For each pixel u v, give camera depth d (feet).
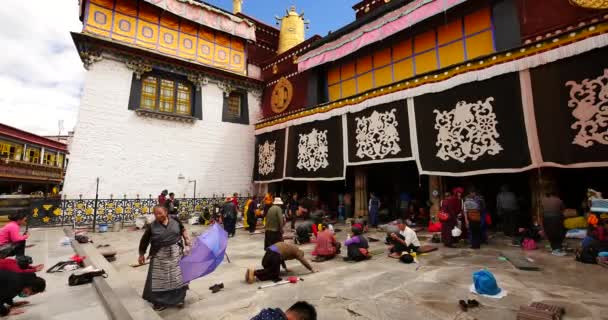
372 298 12.76
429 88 29.12
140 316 10.61
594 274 15.01
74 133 38.37
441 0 30.12
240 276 17.04
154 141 44.37
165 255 12.54
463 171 25.93
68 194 37.11
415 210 37.06
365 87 39.55
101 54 41.22
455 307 11.48
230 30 53.06
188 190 46.47
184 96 49.01
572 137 20.72
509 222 24.68
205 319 11.28
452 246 23.21
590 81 20.42
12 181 75.25
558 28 23.62
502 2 27.48
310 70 46.24
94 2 41.32
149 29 45.50
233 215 32.58
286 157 45.32
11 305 11.90
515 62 23.89
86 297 13.20
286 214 43.27
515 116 23.49
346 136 36.81
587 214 22.93
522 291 12.90
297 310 6.23
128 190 41.24
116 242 28.02
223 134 51.42
